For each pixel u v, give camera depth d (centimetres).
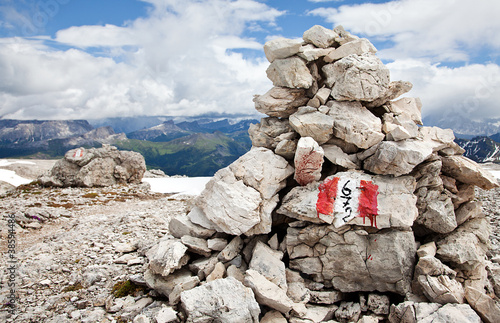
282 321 1096
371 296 1233
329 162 1481
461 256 1248
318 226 1287
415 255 1229
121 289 1324
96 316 1160
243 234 1398
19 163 6688
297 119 1407
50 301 1255
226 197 1300
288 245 1333
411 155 1227
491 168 5400
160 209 3138
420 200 1352
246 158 1416
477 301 1088
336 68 1420
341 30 1589
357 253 1235
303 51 1446
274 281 1191
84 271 1487
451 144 1421
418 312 1069
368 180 1294
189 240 1351
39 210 2753
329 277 1271
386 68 1354
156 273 1293
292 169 1417
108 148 4709
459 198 1417
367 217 1230
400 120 1409
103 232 2095
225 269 1270
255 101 1606
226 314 1011
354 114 1366
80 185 4347
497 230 1908
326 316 1193
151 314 1133
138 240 1881
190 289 1134
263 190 1353
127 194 4041
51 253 1752
